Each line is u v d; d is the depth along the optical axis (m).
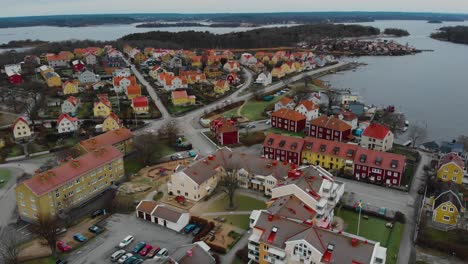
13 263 75.88
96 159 106.38
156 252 80.81
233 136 142.12
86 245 84.12
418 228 87.94
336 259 67.19
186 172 102.44
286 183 92.31
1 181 114.00
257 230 76.56
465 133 168.25
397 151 135.38
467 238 85.00
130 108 185.25
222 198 104.00
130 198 103.25
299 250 70.12
